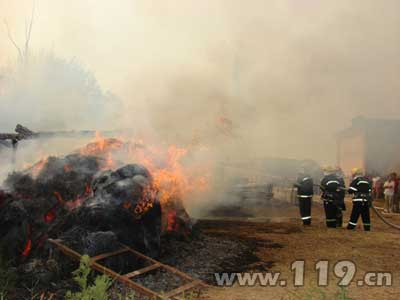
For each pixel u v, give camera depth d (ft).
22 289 14.25
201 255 20.20
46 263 15.48
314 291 15.14
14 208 16.98
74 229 17.17
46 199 19.02
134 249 17.52
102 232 16.62
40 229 17.76
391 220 36.70
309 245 23.04
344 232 27.78
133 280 16.02
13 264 16.11
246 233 26.45
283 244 23.21
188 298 14.26
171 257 19.47
